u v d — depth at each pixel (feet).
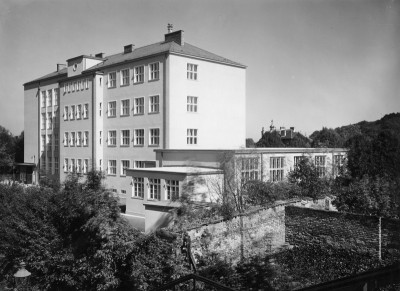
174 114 108.06
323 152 82.99
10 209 45.39
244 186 62.59
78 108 137.59
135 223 74.59
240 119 124.57
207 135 115.85
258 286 39.24
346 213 50.06
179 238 39.37
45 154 161.79
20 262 43.29
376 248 46.78
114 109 125.29
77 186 45.29
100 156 129.18
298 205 60.23
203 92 115.03
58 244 43.32
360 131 68.54
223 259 43.34
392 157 53.31
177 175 70.18
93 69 130.31
